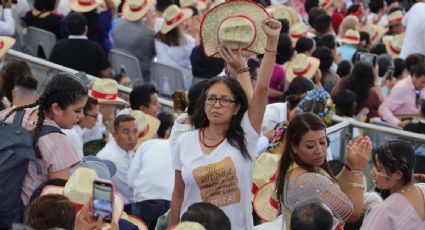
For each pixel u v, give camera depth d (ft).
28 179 32.71
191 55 67.26
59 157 32.78
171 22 68.95
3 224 32.40
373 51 79.66
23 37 69.51
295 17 87.81
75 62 61.72
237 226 30.12
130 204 43.68
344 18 92.89
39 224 25.26
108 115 52.16
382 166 30.27
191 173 29.86
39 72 56.70
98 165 34.12
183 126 32.42
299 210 25.61
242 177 29.89
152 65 68.95
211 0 85.71
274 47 29.89
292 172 30.25
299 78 49.06
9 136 32.42
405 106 61.62
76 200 29.84
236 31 31.35
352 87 59.52
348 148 31.35
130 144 43.55
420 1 75.36
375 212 30.35
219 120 29.55
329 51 64.95
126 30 69.62
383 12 106.01
